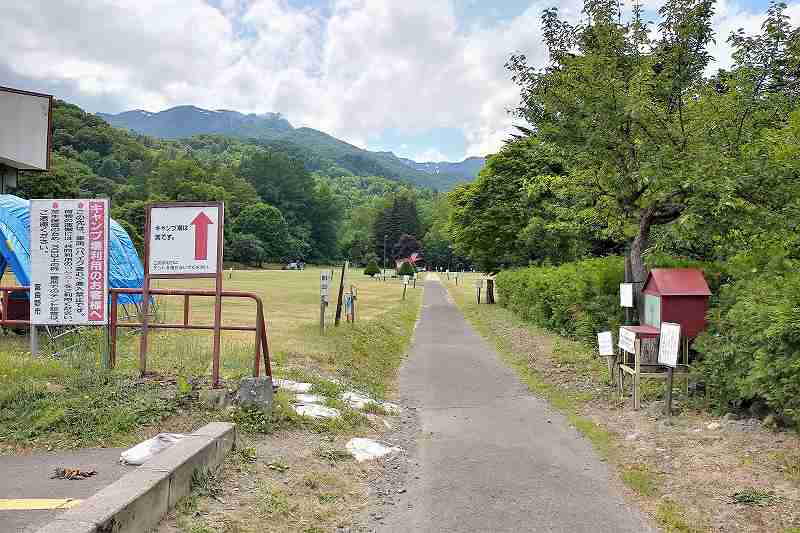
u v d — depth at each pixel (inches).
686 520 210.7
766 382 289.6
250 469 240.8
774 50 426.6
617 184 471.5
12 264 527.8
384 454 288.0
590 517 219.1
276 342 548.1
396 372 563.2
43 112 779.4
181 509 193.5
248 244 3939.5
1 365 316.2
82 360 353.7
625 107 429.1
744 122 437.4
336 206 5531.5
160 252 320.2
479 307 1323.8
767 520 204.4
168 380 321.7
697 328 374.0
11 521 176.7
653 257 453.1
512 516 219.8
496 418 378.3
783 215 393.1
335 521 209.2
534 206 1130.0
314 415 322.7
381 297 1534.2
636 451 291.3
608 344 425.1
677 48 478.3
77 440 255.4
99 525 150.4
